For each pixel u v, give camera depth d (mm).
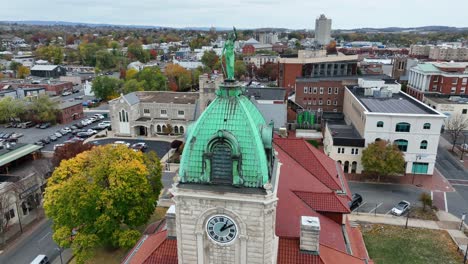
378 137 87625
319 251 31891
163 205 73250
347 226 43875
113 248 58344
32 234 63500
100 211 53438
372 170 83250
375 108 93562
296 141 48750
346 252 35844
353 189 80375
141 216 55156
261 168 24266
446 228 63781
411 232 62375
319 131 118875
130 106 120125
